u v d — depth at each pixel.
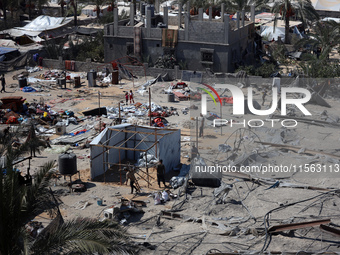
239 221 18.34
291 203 19.69
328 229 16.95
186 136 30.06
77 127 31.97
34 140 18.02
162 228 18.22
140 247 13.69
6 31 63.81
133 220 19.08
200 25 47.03
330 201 19.77
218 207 19.84
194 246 16.53
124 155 26.95
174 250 16.30
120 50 51.03
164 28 49.34
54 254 13.14
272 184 21.77
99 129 30.95
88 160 26.36
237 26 48.91
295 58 56.44
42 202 13.86
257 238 17.02
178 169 25.44
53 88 43.69
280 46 56.72
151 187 22.91
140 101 39.22
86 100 39.59
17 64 51.50
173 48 48.50
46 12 88.25
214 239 17.03
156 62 48.88
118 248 12.69
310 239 16.62
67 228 12.80
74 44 61.72
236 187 21.75
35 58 52.50
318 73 42.75
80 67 50.19
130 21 51.53
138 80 47.03
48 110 35.47
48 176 14.46
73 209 20.16
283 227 17.20
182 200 20.88
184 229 18.08
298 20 73.75
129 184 23.31
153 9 54.41
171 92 40.75
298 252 15.40
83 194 21.84
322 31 55.09
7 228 12.77
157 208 20.25
